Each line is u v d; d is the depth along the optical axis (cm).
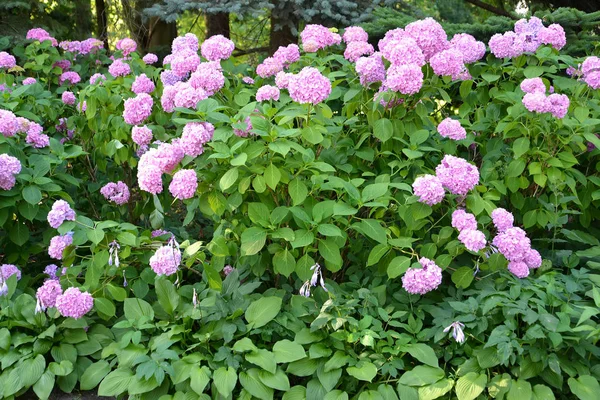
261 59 602
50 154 439
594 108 417
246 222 368
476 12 1022
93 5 1237
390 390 312
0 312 352
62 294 353
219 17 1031
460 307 326
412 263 360
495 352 315
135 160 466
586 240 422
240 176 345
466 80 440
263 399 310
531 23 461
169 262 336
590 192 429
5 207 387
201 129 341
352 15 745
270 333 337
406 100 388
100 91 458
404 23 629
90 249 392
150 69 559
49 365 335
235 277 373
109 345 348
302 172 357
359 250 377
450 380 312
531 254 347
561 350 321
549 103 369
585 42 573
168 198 481
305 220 331
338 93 412
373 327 334
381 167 398
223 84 395
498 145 420
